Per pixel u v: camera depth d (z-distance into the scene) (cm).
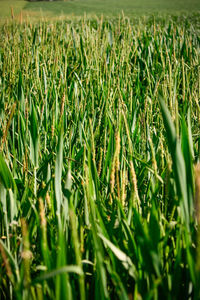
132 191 100
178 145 78
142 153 155
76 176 136
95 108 229
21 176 147
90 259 104
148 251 74
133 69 336
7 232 104
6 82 280
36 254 109
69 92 248
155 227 82
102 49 351
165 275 91
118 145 95
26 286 69
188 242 78
